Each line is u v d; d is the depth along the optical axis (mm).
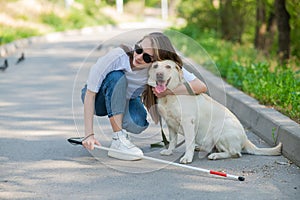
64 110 7836
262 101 7023
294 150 5102
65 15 30797
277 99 7016
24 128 6738
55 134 6406
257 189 4383
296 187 4418
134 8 46406
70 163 5188
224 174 4645
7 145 5910
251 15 19516
